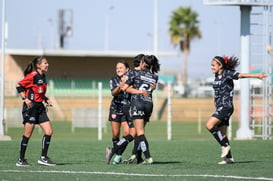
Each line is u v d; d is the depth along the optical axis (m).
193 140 60.97
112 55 140.75
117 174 28.03
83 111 84.69
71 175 27.69
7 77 136.88
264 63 64.56
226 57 33.53
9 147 47.59
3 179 26.06
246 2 62.78
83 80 144.25
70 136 78.50
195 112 122.19
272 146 49.56
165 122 113.00
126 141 33.94
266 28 64.44
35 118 32.94
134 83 32.88
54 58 143.00
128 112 34.47
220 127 34.16
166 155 41.56
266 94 65.44
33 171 29.58
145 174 28.03
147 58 33.00
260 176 27.08
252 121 67.44
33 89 32.66
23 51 136.38
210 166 32.75
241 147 48.47
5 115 84.31
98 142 56.03
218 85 33.53
